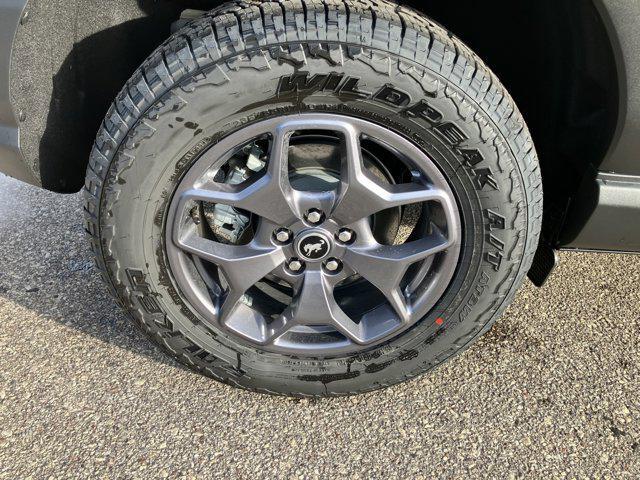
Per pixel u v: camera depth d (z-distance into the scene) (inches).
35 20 59.9
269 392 80.1
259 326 74.2
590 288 101.3
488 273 70.3
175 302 72.2
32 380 81.7
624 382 83.7
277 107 60.4
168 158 62.2
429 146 62.8
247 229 75.9
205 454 72.9
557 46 71.1
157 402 79.2
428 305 71.9
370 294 79.0
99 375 82.8
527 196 65.6
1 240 109.9
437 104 59.8
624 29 58.9
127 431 75.3
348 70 58.0
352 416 78.4
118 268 69.4
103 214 65.6
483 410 79.3
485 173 63.7
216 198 64.5
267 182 63.2
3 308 93.9
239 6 61.2
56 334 89.4
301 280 70.7
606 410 79.6
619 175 68.5
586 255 109.9
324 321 72.5
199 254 67.4
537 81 78.5
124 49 77.2
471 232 67.6
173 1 78.2
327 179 71.2
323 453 73.5
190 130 60.7
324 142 69.4
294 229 67.1
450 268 69.8
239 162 71.1
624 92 61.8
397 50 57.9
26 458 71.5
